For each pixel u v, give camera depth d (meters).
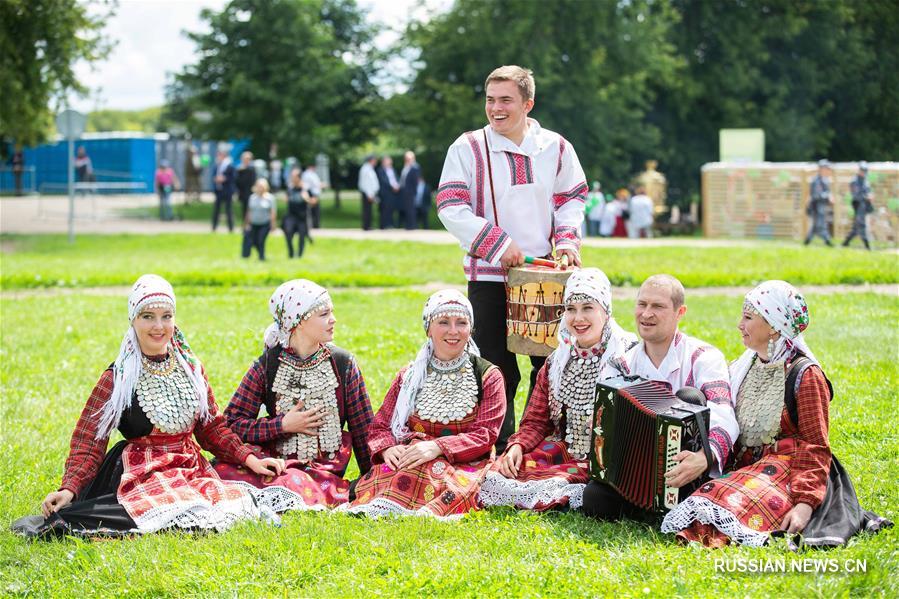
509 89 6.79
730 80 43.34
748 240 29.89
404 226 32.72
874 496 5.89
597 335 5.99
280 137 43.06
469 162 6.93
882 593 4.47
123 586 4.76
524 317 6.54
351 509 5.77
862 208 25.53
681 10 44.94
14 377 9.70
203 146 51.84
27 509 5.92
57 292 17.06
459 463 6.01
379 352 10.41
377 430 6.21
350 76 44.66
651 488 5.29
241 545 5.19
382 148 52.56
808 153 44.22
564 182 7.11
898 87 46.50
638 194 32.62
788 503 5.26
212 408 6.06
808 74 44.19
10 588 4.76
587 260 20.52
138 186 50.53
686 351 5.79
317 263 21.19
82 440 5.74
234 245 26.48
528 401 6.40
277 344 6.28
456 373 6.15
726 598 4.46
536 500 5.82
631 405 5.39
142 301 5.71
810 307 13.83
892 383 8.75
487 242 6.68
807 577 4.68
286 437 6.19
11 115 30.00
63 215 39.16
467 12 41.41
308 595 4.63
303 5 43.53
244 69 43.88
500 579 4.73
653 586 4.55
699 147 45.22
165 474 5.71
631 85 41.81
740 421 5.64
